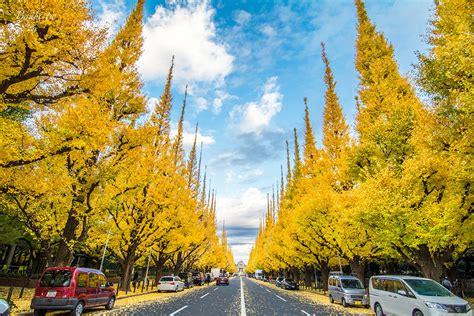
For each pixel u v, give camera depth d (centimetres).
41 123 912
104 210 1281
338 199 1525
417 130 1010
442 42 930
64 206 1111
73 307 916
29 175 891
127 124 1229
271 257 4906
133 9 1505
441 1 901
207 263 5975
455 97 782
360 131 1475
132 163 1240
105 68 816
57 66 715
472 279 2055
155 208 1850
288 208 3547
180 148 2455
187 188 2659
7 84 664
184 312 1094
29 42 615
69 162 1046
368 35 1744
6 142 691
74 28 681
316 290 2727
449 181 956
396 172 1176
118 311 1110
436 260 1147
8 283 1802
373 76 1508
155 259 2773
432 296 845
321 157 2062
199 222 3831
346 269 3375
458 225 949
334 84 2148
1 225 1633
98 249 2280
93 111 923
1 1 582
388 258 1895
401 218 1008
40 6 617
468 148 782
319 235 1980
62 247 1128
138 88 1329
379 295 1047
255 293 2345
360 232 1477
